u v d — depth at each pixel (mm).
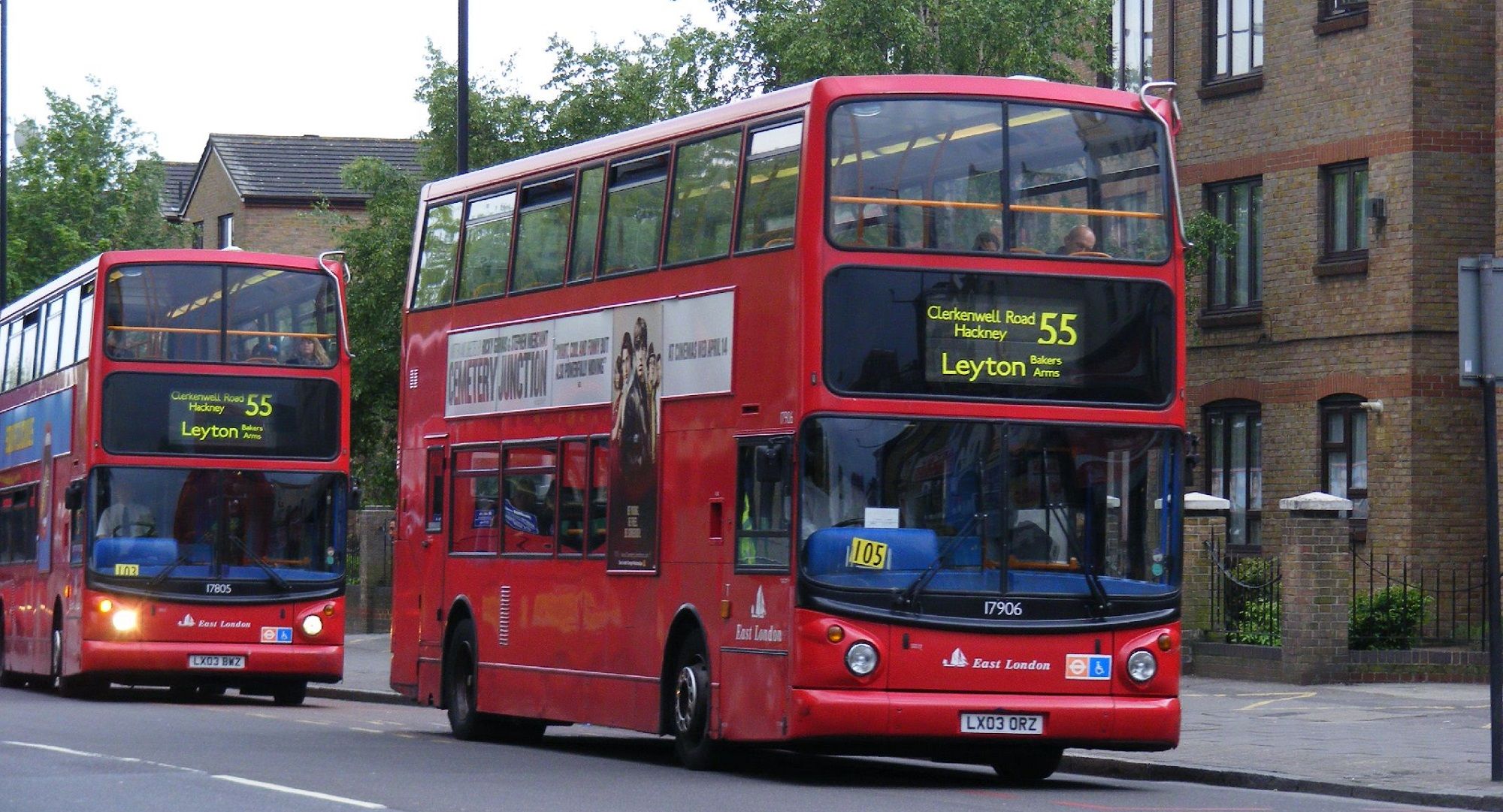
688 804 12875
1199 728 19000
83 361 25875
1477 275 14430
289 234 62156
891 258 14219
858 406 14078
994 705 14008
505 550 18906
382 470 44812
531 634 18312
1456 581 28047
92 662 24797
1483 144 28734
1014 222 14445
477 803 12898
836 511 14016
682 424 15805
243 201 61875
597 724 16984
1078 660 14227
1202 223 31500
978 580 14125
